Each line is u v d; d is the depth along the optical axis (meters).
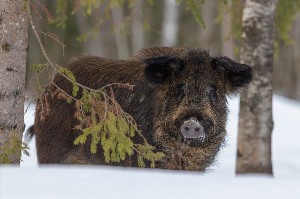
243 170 15.16
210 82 10.96
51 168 7.31
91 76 12.62
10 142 9.88
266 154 15.05
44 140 12.69
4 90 10.00
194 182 6.52
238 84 11.64
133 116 11.66
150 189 6.12
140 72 12.02
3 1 9.88
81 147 12.23
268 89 14.99
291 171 18.03
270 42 15.02
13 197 5.73
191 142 10.95
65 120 12.41
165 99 11.11
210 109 10.66
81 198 5.70
